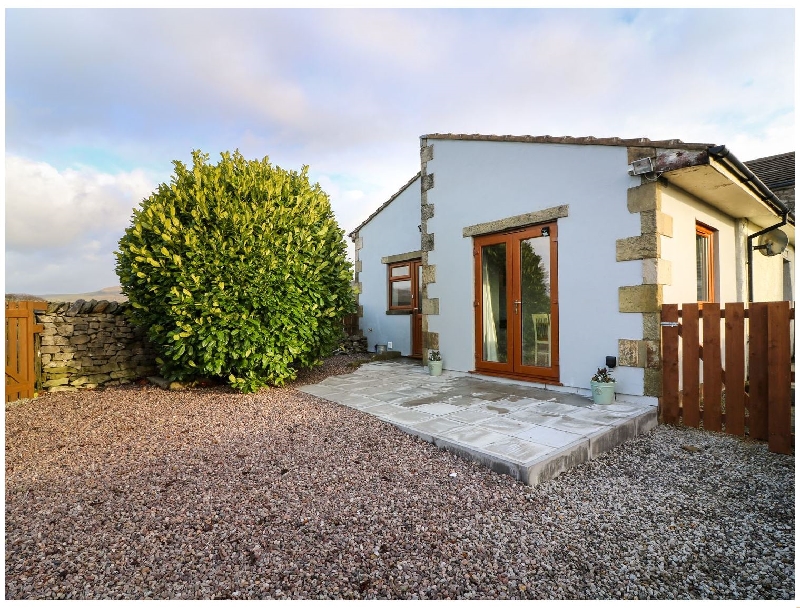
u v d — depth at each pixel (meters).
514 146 6.05
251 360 5.63
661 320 4.66
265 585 1.87
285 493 2.76
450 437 3.63
